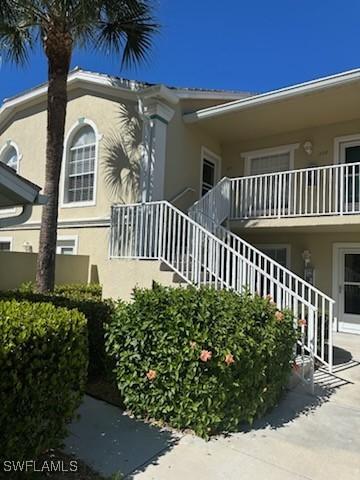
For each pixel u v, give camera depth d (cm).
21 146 1302
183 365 379
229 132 1108
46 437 284
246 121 1016
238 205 1020
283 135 1101
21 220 450
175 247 744
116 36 823
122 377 415
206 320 387
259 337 409
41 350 275
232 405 382
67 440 351
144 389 401
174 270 718
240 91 1074
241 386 383
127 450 339
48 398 281
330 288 1004
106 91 1057
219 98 1056
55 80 763
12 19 770
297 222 898
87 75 1077
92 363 504
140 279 755
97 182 1052
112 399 449
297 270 1052
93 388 480
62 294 720
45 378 278
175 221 745
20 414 262
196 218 859
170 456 331
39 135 1245
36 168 1238
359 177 875
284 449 352
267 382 420
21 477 268
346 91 833
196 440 363
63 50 761
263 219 945
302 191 1034
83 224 1055
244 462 326
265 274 614
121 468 309
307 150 1048
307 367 552
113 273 798
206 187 1134
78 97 1131
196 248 716
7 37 809
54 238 757
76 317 322
